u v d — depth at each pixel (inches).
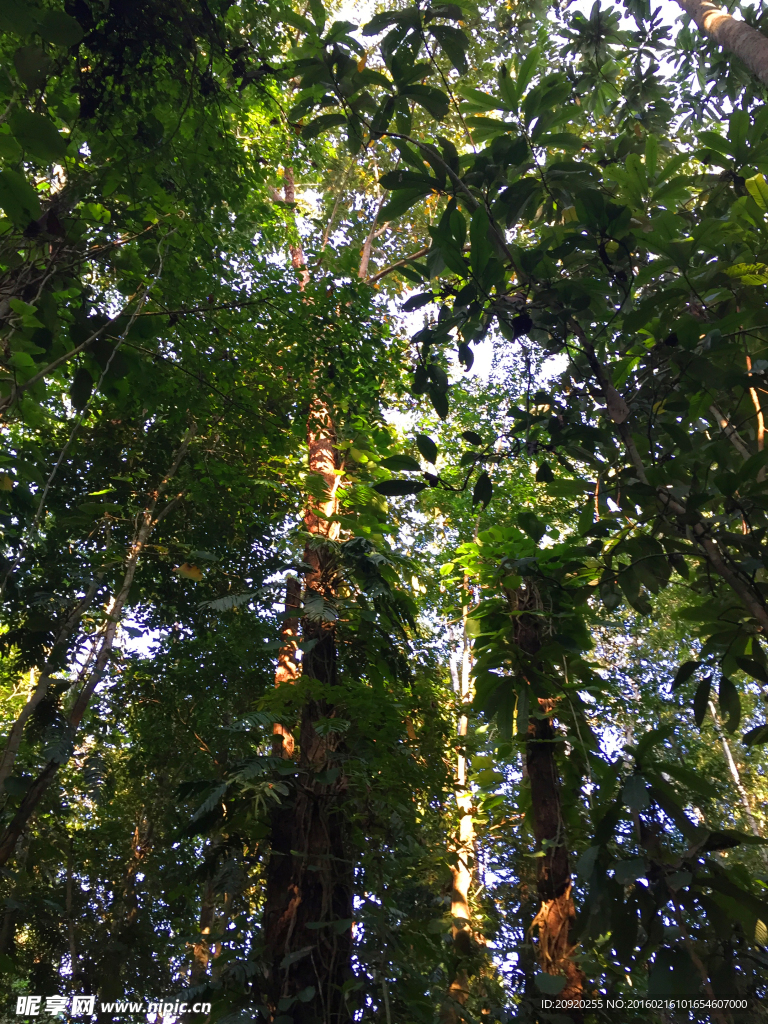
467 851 209.5
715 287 128.2
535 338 126.5
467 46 120.3
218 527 245.8
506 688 157.9
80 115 121.8
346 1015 152.0
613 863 73.9
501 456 121.8
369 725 177.2
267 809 167.2
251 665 252.2
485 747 226.5
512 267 120.0
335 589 213.0
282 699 181.5
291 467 235.6
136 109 129.6
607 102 242.1
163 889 224.4
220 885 180.9
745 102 216.8
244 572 254.7
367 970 156.4
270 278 209.8
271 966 157.6
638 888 73.5
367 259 410.6
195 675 240.8
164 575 241.0
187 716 251.1
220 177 183.6
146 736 249.4
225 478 224.8
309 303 209.9
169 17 123.9
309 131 126.8
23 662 172.1
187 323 192.9
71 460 227.3
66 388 202.5
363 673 218.1
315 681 177.8
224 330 200.5
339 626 213.2
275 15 170.4
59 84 120.9
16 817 144.7
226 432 224.8
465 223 108.3
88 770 208.4
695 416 128.7
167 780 248.7
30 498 149.9
